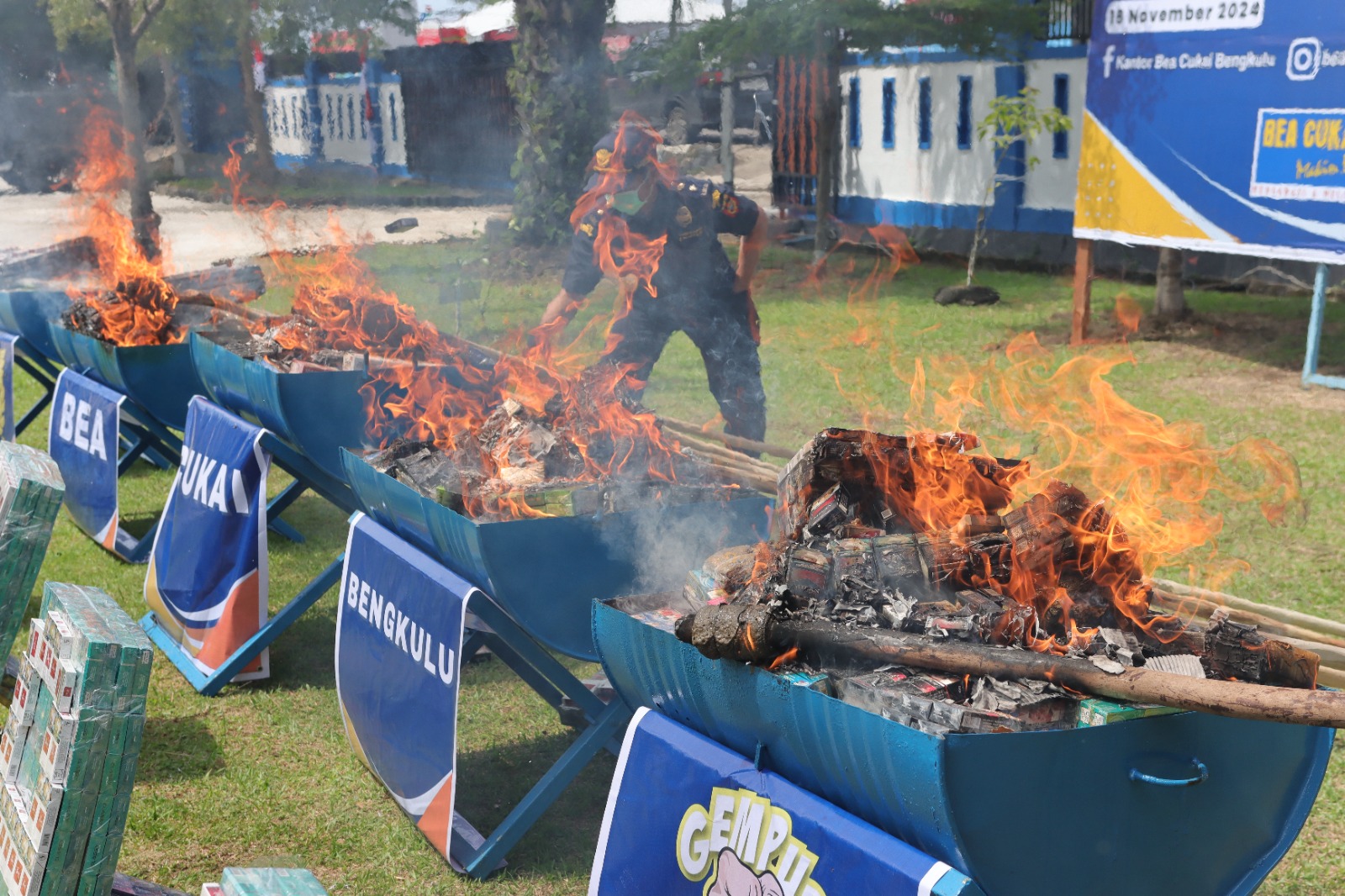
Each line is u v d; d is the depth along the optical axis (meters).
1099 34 11.82
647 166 6.21
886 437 3.39
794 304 15.45
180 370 7.08
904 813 2.50
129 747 2.54
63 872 2.50
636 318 6.50
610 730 4.03
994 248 18.78
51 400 9.10
